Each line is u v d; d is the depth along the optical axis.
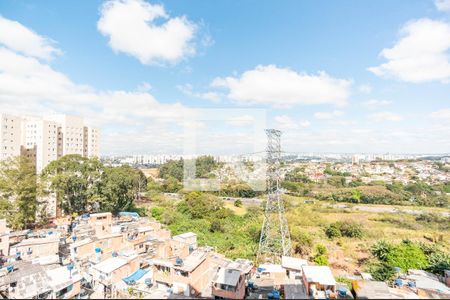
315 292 17.66
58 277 19.92
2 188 34.47
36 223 38.72
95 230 31.95
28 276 19.78
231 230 40.88
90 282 21.77
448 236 41.34
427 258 28.91
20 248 25.89
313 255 32.91
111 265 21.62
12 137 40.75
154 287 20.55
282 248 29.97
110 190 42.62
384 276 24.80
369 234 41.50
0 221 28.38
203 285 20.95
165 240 30.45
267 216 33.03
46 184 39.97
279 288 20.31
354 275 26.81
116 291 20.17
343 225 42.09
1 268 21.28
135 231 32.53
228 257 30.12
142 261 24.91
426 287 21.05
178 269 19.61
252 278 21.75
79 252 25.66
